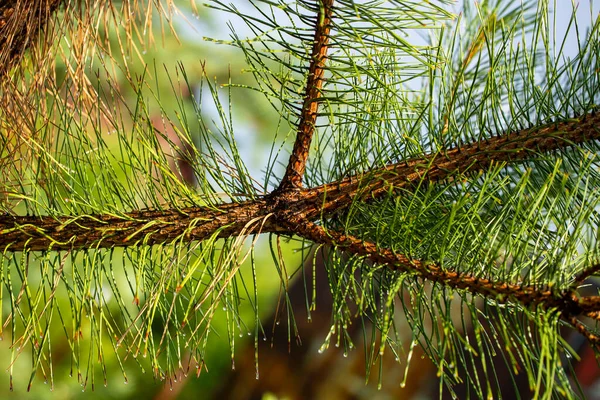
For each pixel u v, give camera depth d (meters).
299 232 1.23
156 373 1.21
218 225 1.23
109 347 2.15
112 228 1.22
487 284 1.10
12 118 1.35
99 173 1.30
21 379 2.02
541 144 1.22
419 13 1.21
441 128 1.25
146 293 1.25
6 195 1.27
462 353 1.12
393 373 2.21
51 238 1.20
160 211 1.24
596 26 1.22
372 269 1.17
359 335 2.26
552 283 1.08
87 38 1.41
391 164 1.24
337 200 1.24
